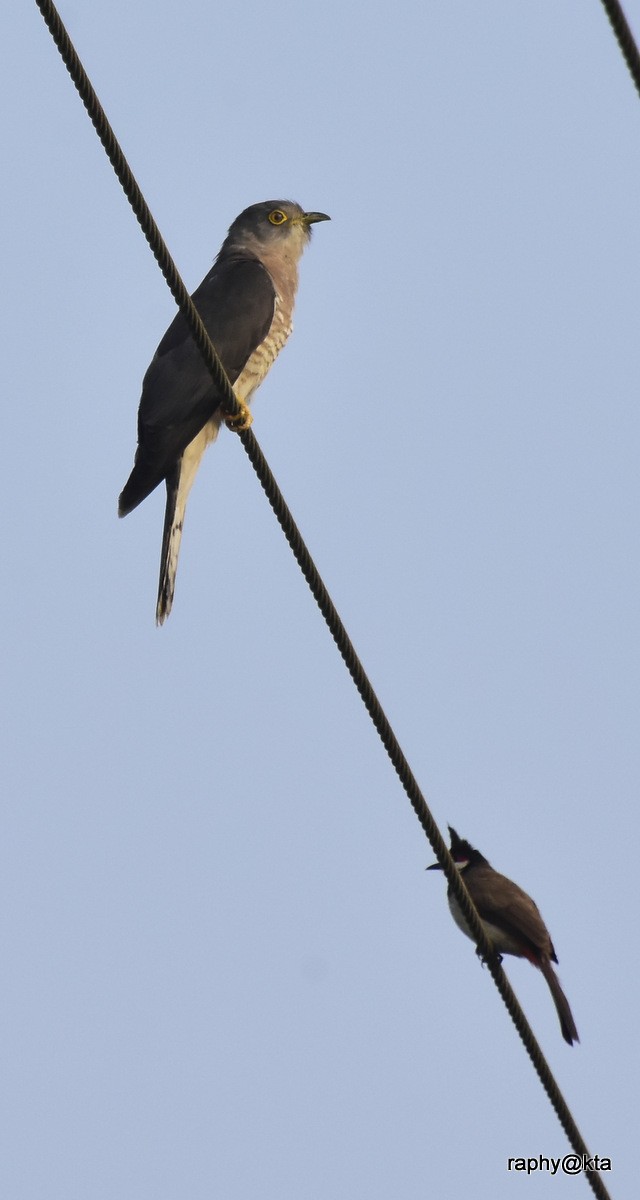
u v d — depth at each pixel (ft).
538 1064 35.50
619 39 24.54
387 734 32.32
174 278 29.50
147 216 28.17
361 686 32.19
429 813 33.37
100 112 26.48
